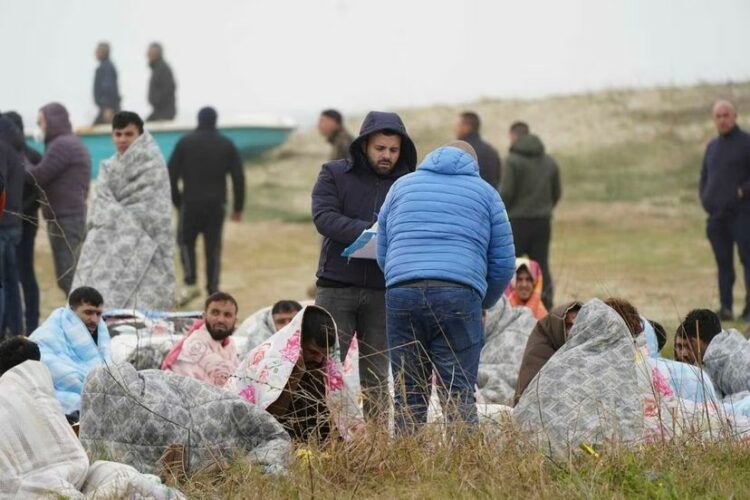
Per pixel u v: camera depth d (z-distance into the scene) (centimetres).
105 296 3306
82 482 1867
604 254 5766
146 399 2080
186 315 3148
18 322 3456
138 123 3391
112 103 7619
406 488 1925
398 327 2170
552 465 1972
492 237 2192
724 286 4159
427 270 2133
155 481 1884
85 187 3728
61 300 4559
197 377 2681
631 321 2405
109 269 3319
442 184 2186
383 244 2231
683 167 7894
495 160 4281
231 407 2089
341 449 2031
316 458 2006
